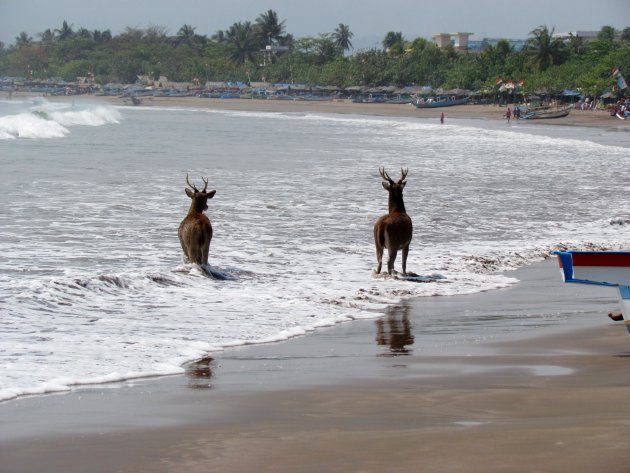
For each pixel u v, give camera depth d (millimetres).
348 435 13320
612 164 97188
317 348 21938
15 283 28109
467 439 12695
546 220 52781
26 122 134375
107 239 40562
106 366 19141
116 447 12883
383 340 23016
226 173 78312
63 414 15008
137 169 80000
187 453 12570
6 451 12719
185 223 32219
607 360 19953
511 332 23984
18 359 19453
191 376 18484
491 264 37531
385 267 35844
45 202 53719
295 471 11633
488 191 67875
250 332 23719
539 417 14352
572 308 28281
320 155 105125
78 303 26609
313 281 32312
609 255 20484
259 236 43250
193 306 27094
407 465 11633
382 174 34125
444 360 20266
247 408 15500
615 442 12281
